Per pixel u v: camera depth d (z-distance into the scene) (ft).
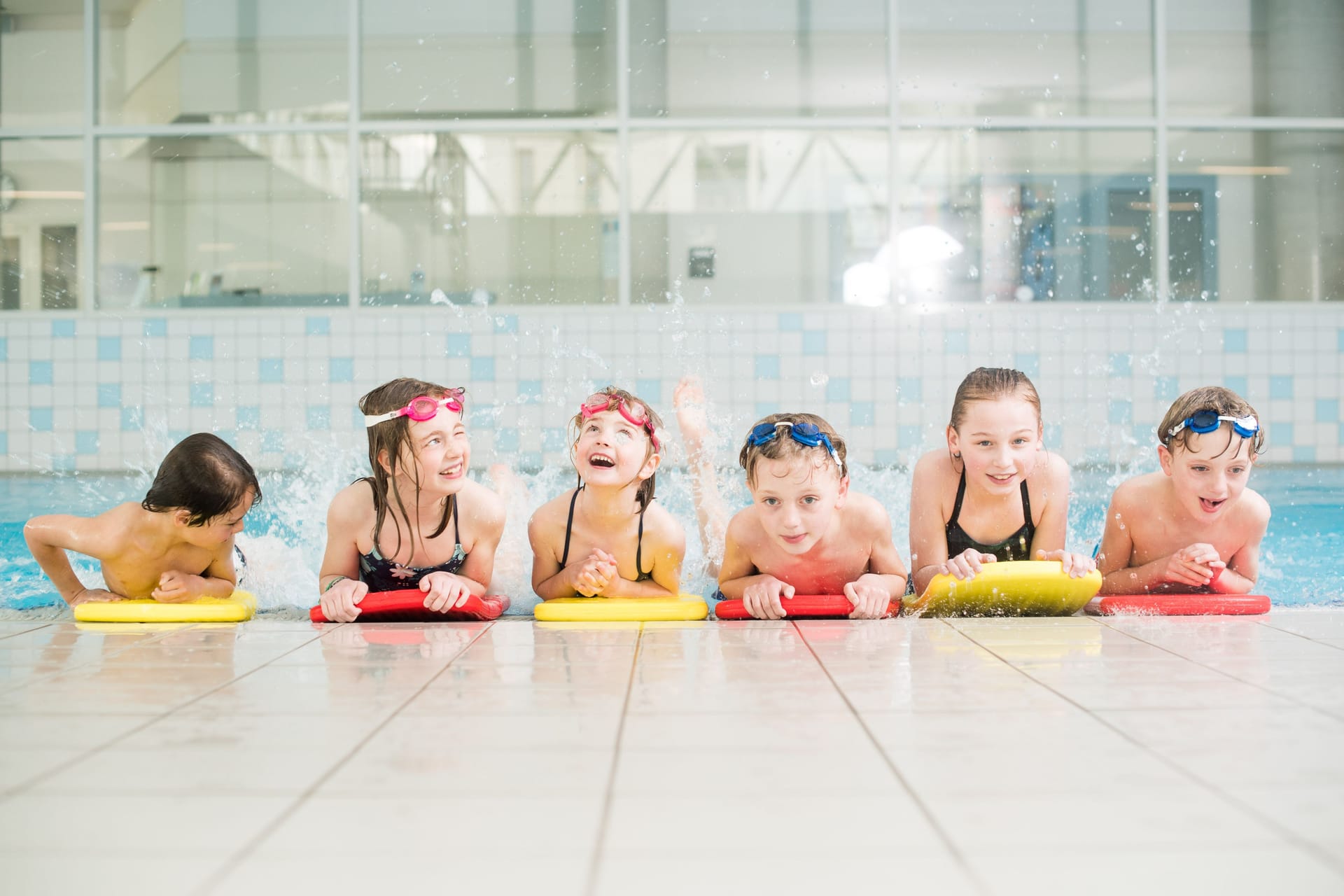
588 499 8.11
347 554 8.08
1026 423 7.89
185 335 16.87
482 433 16.67
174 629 7.12
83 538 7.72
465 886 2.69
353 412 16.78
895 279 17.03
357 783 3.51
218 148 17.19
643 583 8.30
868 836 3.01
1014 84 17.17
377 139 17.16
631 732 4.17
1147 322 16.80
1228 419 7.74
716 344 16.80
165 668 5.59
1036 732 4.13
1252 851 2.90
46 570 8.03
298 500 13.05
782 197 17.12
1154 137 17.15
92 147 17.12
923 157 17.10
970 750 3.88
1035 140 17.12
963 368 16.75
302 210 17.12
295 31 17.16
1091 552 10.35
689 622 7.46
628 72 17.16
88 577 9.89
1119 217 17.17
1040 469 8.16
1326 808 3.24
